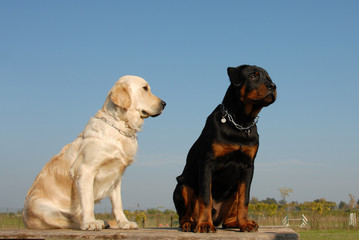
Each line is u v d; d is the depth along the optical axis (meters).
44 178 3.24
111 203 3.25
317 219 12.09
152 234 2.81
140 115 3.23
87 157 3.10
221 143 3.04
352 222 11.52
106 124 3.15
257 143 3.11
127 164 3.19
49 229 3.20
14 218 9.63
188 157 3.30
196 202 3.21
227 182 3.14
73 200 3.18
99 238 2.83
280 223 12.48
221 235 2.77
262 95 3.01
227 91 3.15
